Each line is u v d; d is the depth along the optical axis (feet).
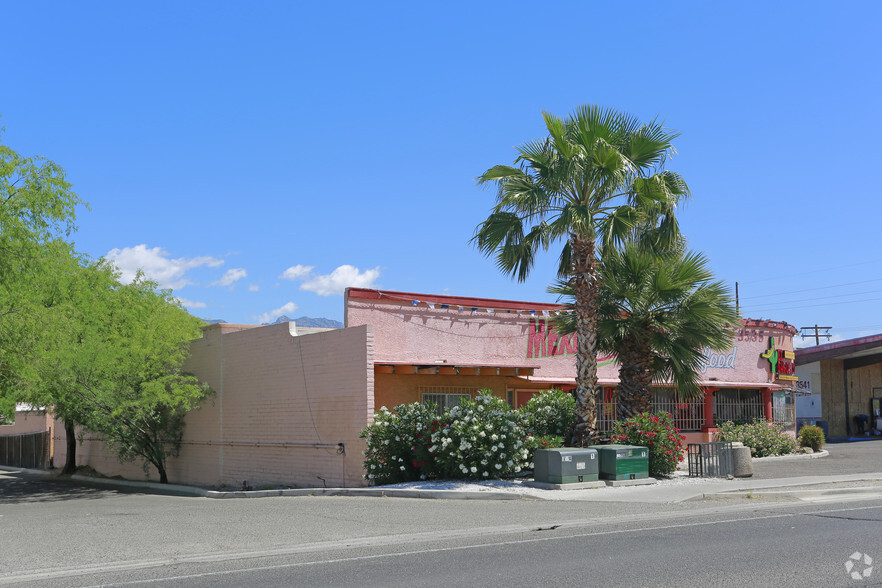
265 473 72.13
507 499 51.19
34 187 65.92
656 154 62.34
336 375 65.05
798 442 98.12
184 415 84.38
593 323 60.90
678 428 89.71
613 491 53.52
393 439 60.13
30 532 40.14
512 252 61.93
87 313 78.33
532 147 62.18
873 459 84.02
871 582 24.43
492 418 58.39
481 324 79.00
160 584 26.73
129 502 62.23
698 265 65.82
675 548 31.04
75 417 83.41
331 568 28.86
